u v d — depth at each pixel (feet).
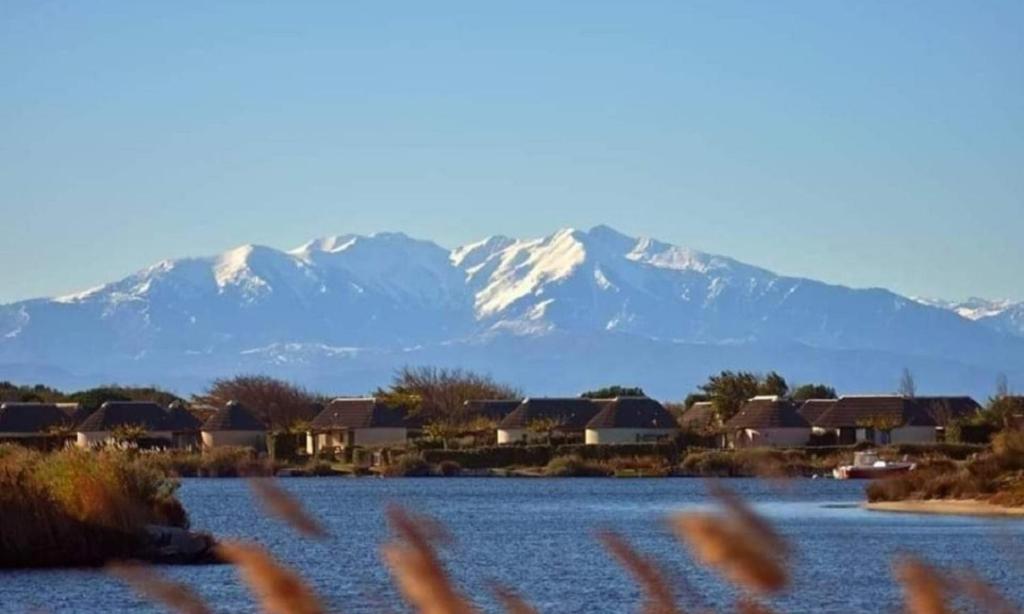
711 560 45.83
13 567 415.85
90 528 426.10
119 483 458.91
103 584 378.12
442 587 49.19
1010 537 79.46
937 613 54.44
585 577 448.24
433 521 50.62
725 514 46.19
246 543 49.01
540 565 489.67
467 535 641.81
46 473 446.60
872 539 577.84
